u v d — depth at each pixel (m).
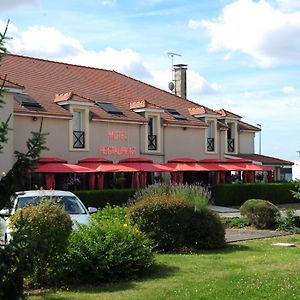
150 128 39.16
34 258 6.77
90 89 39.28
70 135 33.56
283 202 42.16
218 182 40.38
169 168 35.91
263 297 9.28
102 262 11.17
